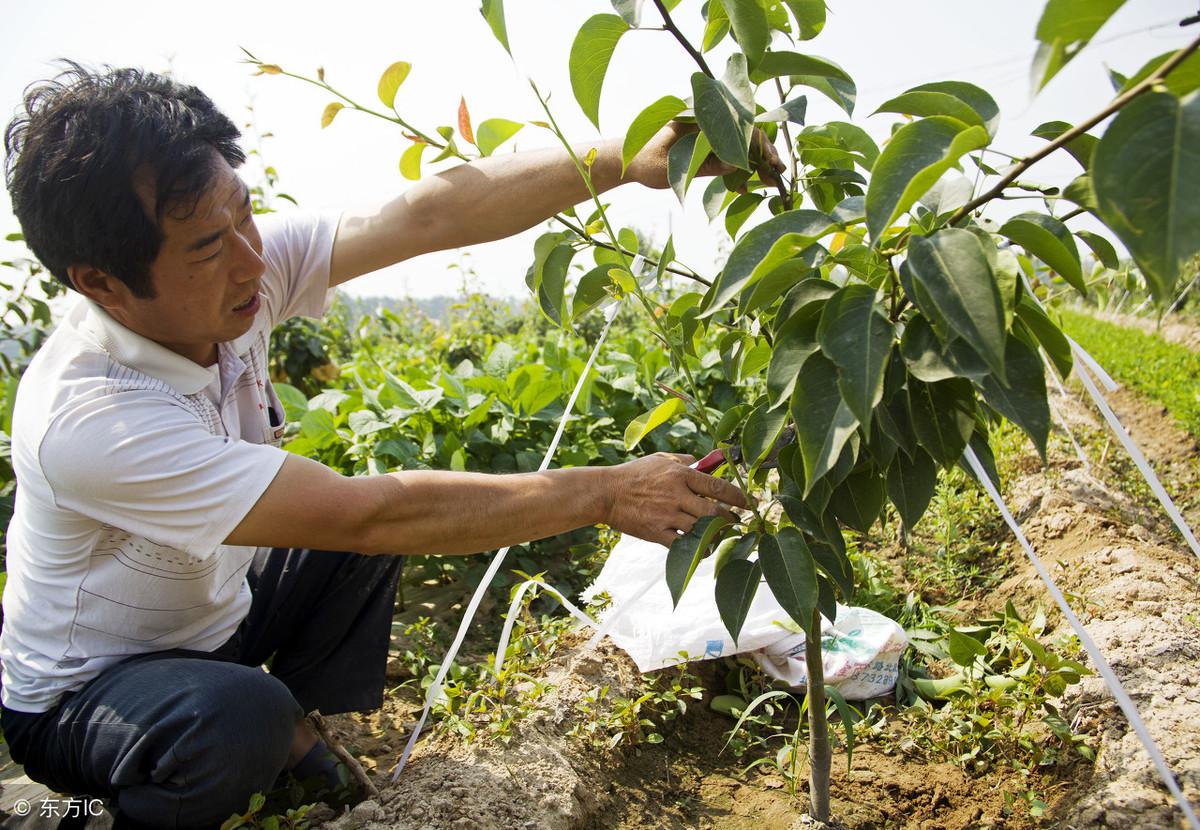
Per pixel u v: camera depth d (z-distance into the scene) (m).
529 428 3.65
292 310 2.10
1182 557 2.90
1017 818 1.87
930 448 1.27
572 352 4.99
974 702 2.10
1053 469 3.97
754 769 2.19
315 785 1.97
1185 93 0.87
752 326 1.64
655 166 1.82
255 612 2.21
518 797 1.88
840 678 2.30
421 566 3.49
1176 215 0.79
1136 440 5.83
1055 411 4.54
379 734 2.35
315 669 2.15
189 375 1.73
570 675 2.36
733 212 1.71
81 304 1.76
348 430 3.54
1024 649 2.16
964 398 1.27
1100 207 0.83
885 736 2.20
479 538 1.66
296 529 1.58
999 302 1.01
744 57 1.39
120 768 1.65
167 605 1.82
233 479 1.56
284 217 2.08
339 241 2.04
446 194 1.97
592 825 1.97
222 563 1.91
